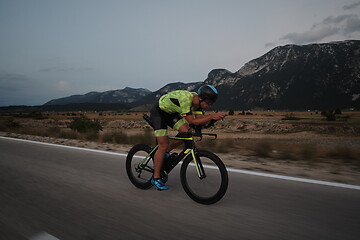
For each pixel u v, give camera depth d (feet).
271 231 7.89
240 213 9.29
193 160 10.59
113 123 180.86
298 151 22.18
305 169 16.31
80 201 10.74
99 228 8.30
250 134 114.11
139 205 10.24
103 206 10.17
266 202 10.29
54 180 13.89
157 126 11.44
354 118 221.46
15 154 21.93
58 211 9.71
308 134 105.81
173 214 9.31
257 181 13.16
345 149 21.58
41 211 9.73
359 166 17.25
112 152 22.68
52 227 8.42
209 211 9.53
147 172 12.37
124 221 8.79
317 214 9.06
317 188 11.93
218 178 9.94
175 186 12.69
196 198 10.44
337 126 119.34
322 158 20.21
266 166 17.25
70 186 12.83
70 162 18.48
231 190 11.83
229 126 140.97
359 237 7.44
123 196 11.32
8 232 8.13
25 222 8.81
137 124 167.73
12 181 13.76
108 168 16.60
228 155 22.25
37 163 18.22
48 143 29.30
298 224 8.32
